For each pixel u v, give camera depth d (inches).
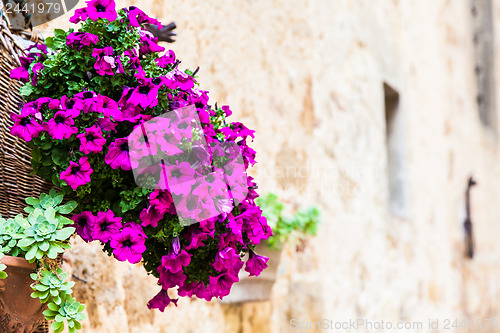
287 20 119.0
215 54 98.0
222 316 92.7
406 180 165.8
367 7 152.9
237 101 102.0
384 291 140.0
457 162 218.8
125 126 47.7
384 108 157.6
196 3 95.3
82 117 45.8
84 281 70.4
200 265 52.5
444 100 213.6
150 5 85.1
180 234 49.7
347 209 129.7
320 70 125.9
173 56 51.8
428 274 171.9
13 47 49.7
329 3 133.3
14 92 49.5
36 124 45.4
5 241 46.8
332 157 126.2
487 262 238.4
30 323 49.2
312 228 102.2
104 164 47.3
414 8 191.5
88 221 47.0
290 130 114.8
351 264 128.0
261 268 54.2
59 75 47.4
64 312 47.5
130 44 48.7
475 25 279.7
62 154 46.7
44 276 47.1
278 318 106.2
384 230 145.2
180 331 84.0
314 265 116.0
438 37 215.8
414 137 177.8
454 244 202.8
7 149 48.8
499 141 281.7
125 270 76.6
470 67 257.1
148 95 47.3
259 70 108.8
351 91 137.9
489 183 259.0
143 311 78.3
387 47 163.0
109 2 49.3
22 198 49.6
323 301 114.1
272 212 95.7
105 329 72.1
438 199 192.5
